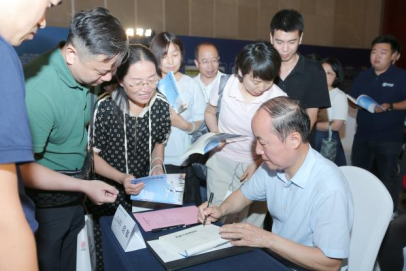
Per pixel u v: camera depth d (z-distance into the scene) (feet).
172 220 4.50
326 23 18.12
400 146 9.86
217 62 8.38
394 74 9.80
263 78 5.35
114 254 3.92
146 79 4.77
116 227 4.06
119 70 4.73
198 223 4.42
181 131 6.88
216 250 3.68
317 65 6.51
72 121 4.27
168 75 6.36
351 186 4.53
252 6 15.88
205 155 6.97
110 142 5.39
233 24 15.58
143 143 5.57
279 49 6.19
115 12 13.06
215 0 15.01
